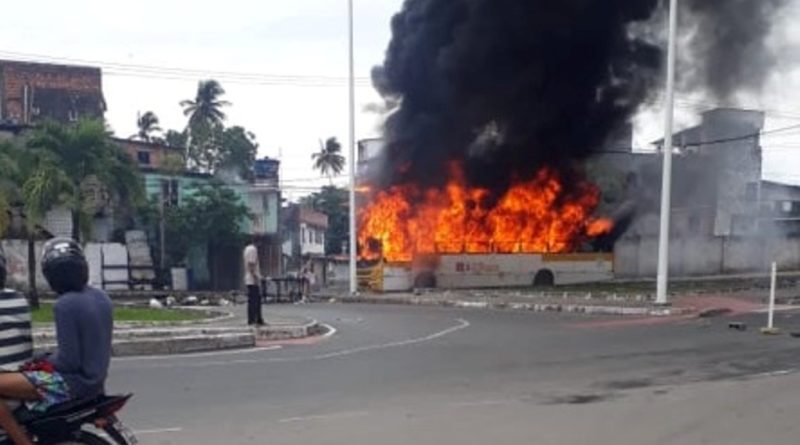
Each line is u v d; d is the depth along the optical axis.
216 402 8.80
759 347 14.02
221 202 40.34
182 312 20.83
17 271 27.55
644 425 7.60
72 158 23.97
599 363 12.12
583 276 39.34
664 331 16.83
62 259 4.57
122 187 25.59
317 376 10.76
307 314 21.73
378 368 11.54
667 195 23.44
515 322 19.50
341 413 8.20
